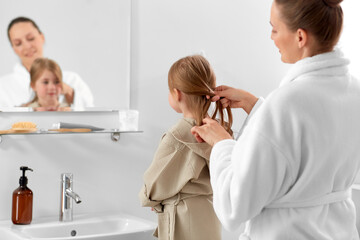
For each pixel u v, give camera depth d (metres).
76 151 1.83
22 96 1.70
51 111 1.76
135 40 1.92
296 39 0.95
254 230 0.97
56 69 1.75
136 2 1.92
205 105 1.46
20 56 1.69
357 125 0.97
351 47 2.40
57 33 1.75
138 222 1.73
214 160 0.99
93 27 1.81
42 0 1.72
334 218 0.96
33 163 1.75
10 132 1.60
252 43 2.19
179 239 1.46
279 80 2.26
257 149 0.88
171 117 2.01
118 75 1.87
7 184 1.71
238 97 1.42
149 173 1.46
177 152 1.45
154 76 1.96
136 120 1.81
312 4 0.91
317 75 0.94
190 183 1.47
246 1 2.17
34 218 1.75
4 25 1.66
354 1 2.41
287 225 0.92
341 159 0.94
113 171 1.90
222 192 0.93
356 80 1.01
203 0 2.06
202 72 1.46
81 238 1.40
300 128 0.89
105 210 1.89
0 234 1.59
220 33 2.11
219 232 1.52
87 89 1.81
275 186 0.89
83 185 1.84
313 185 0.92
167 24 1.98
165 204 1.49
